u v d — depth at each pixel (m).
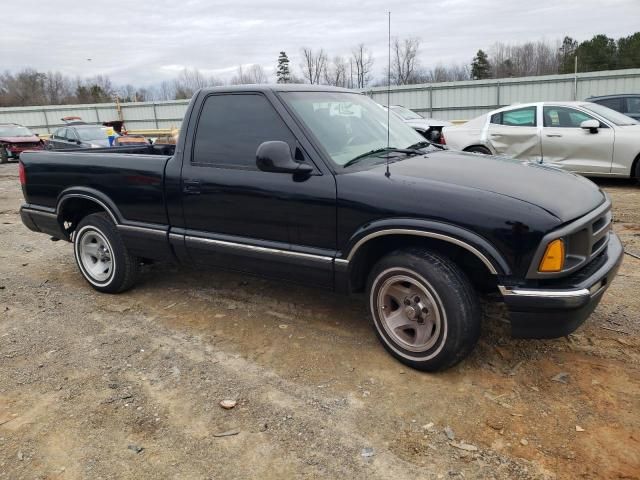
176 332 3.83
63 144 16.91
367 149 3.60
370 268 3.43
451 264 2.92
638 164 8.26
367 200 3.06
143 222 4.21
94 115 34.25
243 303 4.30
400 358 3.22
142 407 2.90
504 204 2.74
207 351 3.52
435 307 2.95
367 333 3.68
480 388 2.96
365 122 3.91
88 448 2.58
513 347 3.38
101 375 3.25
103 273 4.65
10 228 7.67
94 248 4.68
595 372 3.08
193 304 4.34
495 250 2.73
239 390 3.04
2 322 4.11
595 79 23.12
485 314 3.83
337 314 4.01
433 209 2.86
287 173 3.29
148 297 4.53
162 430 2.70
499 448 2.48
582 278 2.80
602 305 3.96
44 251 6.23
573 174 3.60
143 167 4.08
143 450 2.55
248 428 2.69
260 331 3.78
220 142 3.72
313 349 3.48
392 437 2.59
